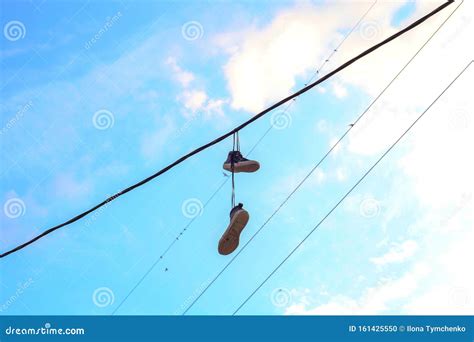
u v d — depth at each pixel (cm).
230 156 722
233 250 748
